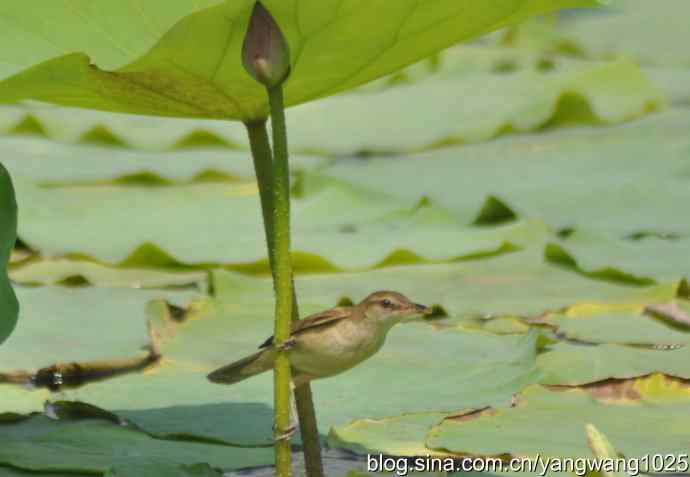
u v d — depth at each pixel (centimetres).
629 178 1042
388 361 683
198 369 673
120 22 627
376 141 1211
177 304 784
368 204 999
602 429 575
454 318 766
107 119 1252
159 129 1232
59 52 608
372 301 502
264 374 669
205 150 1187
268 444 568
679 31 1684
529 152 1155
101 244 912
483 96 1310
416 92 1354
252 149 520
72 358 674
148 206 1004
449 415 588
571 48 1628
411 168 1133
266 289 789
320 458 521
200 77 476
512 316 759
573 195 1016
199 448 561
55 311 761
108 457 540
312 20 452
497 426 578
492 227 930
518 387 645
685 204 981
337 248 895
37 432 570
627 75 1288
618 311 767
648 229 930
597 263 858
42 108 1295
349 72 497
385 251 888
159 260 868
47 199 997
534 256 875
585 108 1219
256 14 430
